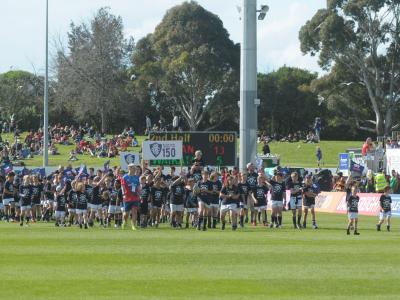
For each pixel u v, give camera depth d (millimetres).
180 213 36688
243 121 51594
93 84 114000
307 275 19703
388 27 104375
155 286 18047
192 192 36344
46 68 69688
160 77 113812
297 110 122812
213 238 29406
